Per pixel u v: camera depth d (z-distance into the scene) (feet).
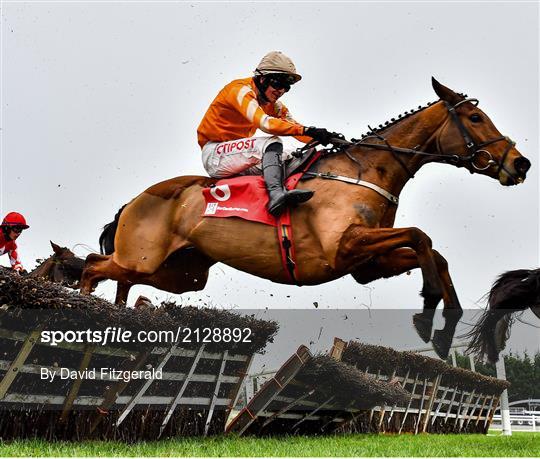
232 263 14.19
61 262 17.94
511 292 16.21
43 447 11.16
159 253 15.23
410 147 13.79
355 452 12.11
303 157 13.87
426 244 12.37
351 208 12.99
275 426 17.61
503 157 13.43
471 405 29.60
